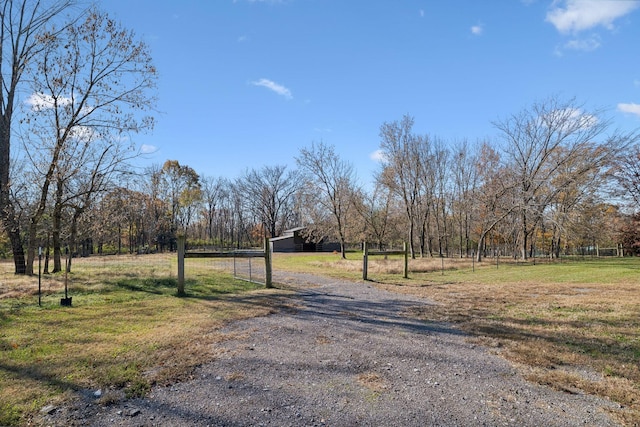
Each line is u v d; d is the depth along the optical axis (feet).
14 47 51.01
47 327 19.90
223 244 198.39
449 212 126.41
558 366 14.48
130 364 14.23
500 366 14.51
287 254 136.05
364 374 13.64
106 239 101.76
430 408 10.88
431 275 52.95
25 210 50.29
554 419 10.22
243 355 15.67
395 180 97.86
